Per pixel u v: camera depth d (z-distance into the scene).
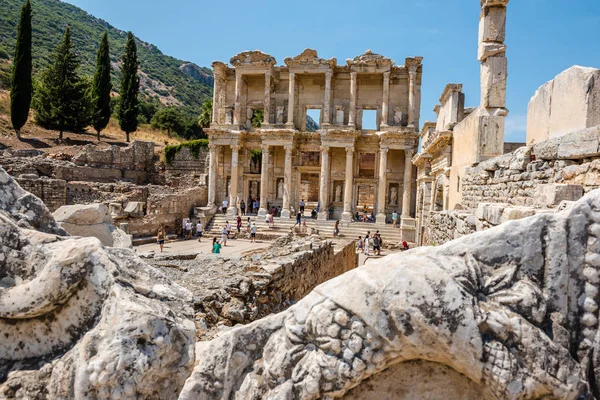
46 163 40.66
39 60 97.12
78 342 2.76
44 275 2.77
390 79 44.50
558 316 2.81
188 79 171.50
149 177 53.44
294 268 12.24
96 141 60.53
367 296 2.84
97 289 2.84
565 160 7.73
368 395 3.05
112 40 172.62
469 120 14.75
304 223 38.88
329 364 2.87
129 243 9.77
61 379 2.65
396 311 2.75
